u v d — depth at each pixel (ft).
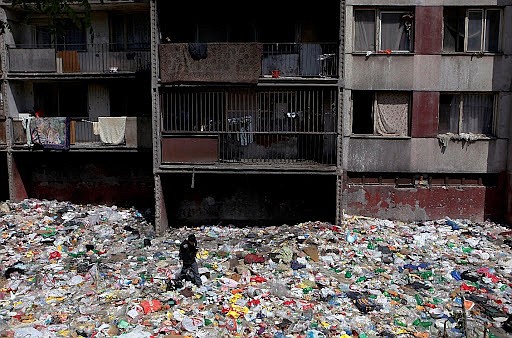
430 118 55.11
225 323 31.81
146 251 46.47
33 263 42.78
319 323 31.94
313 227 52.37
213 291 36.60
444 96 55.93
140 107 62.08
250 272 40.57
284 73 51.78
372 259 43.96
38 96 63.62
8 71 59.41
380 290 37.47
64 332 30.50
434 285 38.93
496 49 54.85
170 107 52.06
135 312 33.17
